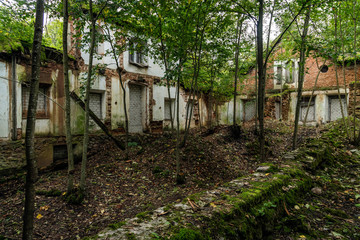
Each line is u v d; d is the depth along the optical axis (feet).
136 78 31.86
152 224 6.39
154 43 19.83
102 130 27.35
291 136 31.94
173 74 16.81
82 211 13.94
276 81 50.16
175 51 17.38
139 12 15.66
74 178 19.29
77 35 15.94
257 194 8.67
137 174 20.33
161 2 15.47
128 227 6.21
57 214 13.39
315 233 8.24
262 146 17.37
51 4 15.42
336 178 14.39
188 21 16.61
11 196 16.63
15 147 19.60
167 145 27.45
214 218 6.88
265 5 20.10
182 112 40.09
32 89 6.44
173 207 7.59
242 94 48.42
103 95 28.04
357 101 29.76
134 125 32.40
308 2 15.21
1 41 18.84
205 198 8.38
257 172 12.36
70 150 15.05
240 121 53.83
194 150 25.31
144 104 33.50
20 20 17.15
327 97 43.75
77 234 11.65
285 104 47.52
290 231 8.42
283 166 13.80
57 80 23.25
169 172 20.67
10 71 19.51
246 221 7.38
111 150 26.73
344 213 9.67
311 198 11.30
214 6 17.53
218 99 45.65
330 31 23.04
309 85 45.65
